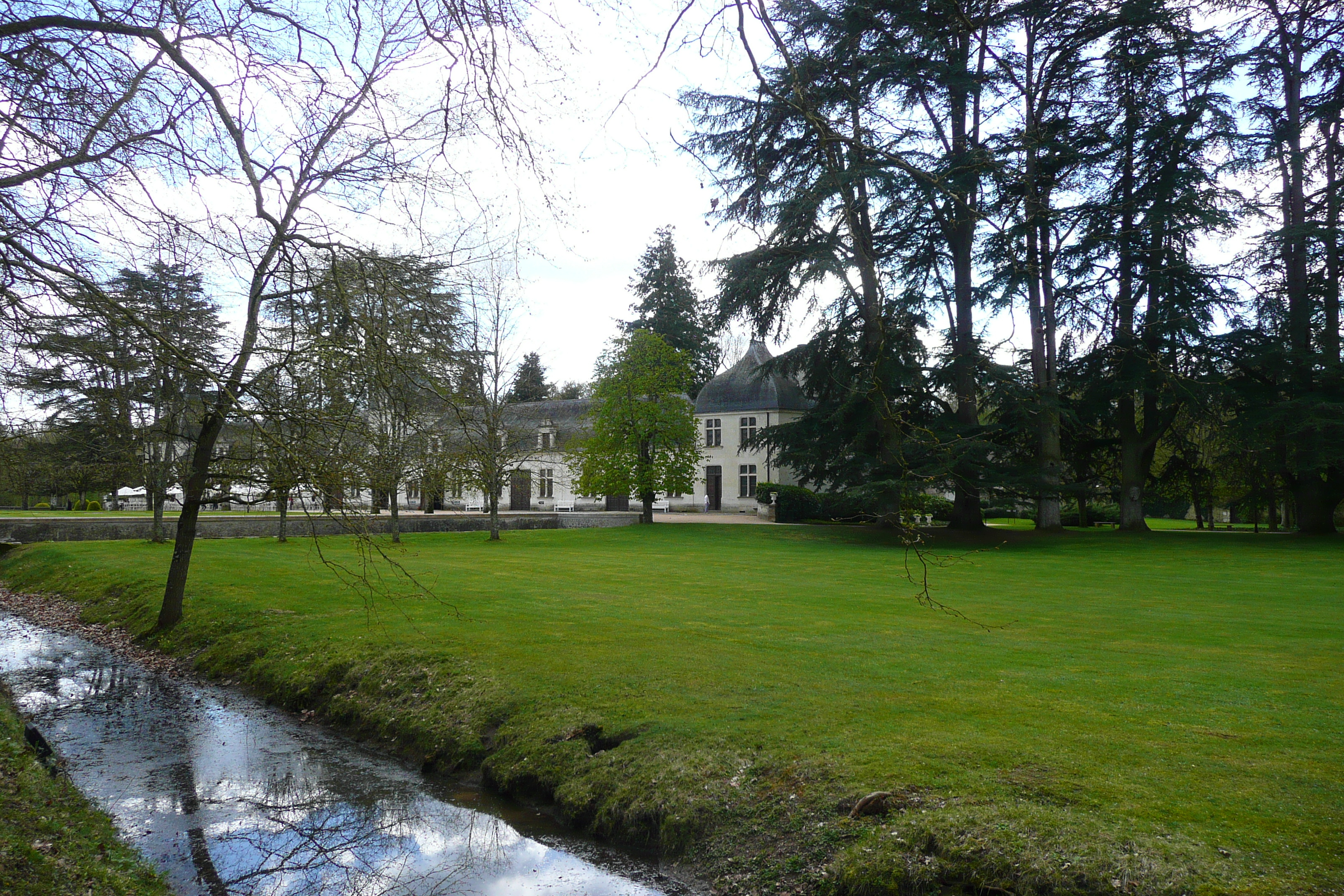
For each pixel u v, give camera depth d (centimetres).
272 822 741
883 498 2797
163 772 857
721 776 687
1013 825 549
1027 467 2980
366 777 843
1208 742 679
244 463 1157
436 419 1241
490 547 2845
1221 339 2989
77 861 579
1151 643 1094
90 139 700
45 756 843
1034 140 1546
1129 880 488
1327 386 2862
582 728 811
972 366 2892
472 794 793
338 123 823
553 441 5150
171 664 1305
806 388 3070
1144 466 3272
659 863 643
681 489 3750
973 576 1947
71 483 2173
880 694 842
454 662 1038
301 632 1264
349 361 867
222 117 748
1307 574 1984
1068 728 720
